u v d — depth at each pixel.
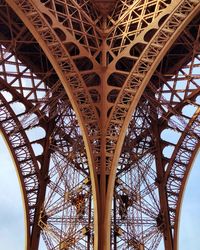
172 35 44.47
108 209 44.09
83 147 56.59
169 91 54.78
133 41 47.28
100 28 50.78
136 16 50.94
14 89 54.72
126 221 54.31
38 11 43.91
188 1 43.91
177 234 53.44
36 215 54.34
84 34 48.34
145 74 45.34
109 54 49.56
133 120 58.12
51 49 44.75
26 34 55.38
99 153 45.66
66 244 52.19
